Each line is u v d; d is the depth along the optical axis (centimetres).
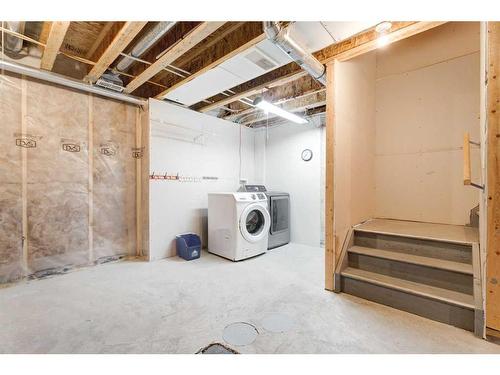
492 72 173
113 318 203
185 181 409
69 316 205
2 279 268
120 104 363
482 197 182
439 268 212
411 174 331
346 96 278
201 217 434
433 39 314
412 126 330
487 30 175
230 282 279
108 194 351
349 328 189
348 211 283
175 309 218
